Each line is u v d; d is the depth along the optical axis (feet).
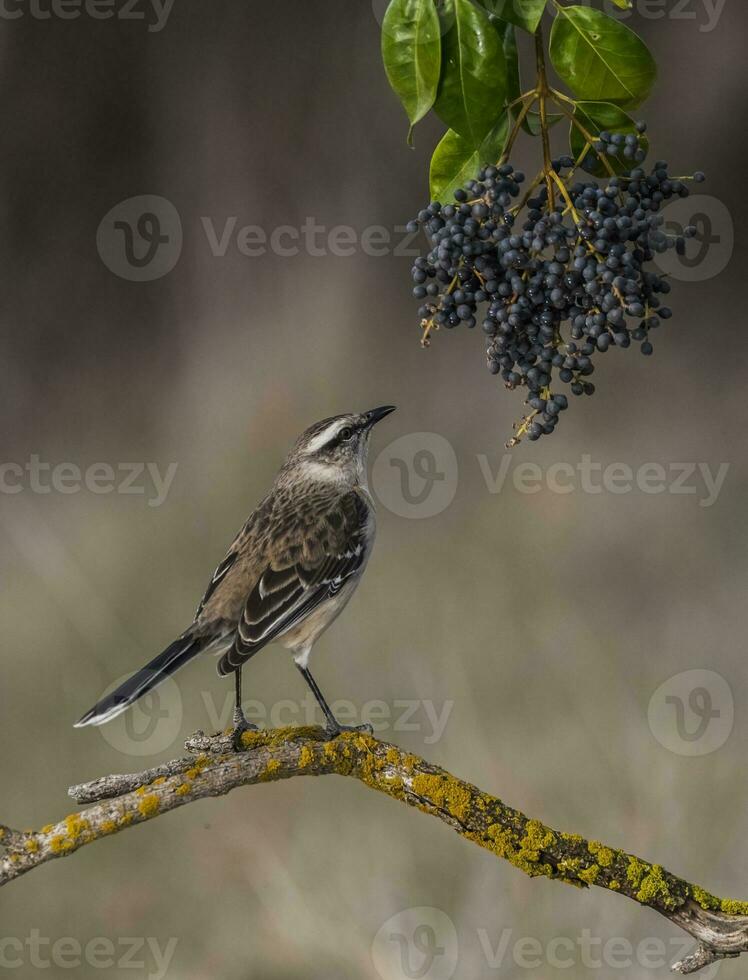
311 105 73.72
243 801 37.50
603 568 50.57
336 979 31.78
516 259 14.55
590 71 15.08
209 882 35.58
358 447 29.50
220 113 74.90
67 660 44.11
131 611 47.06
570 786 35.99
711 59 71.20
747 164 70.90
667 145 71.92
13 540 53.26
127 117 76.02
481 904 31.99
